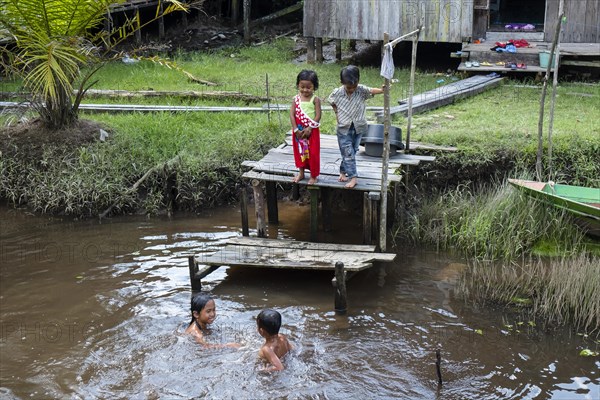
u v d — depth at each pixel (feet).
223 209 40.32
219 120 45.57
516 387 23.20
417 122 43.70
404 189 38.09
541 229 34.45
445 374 23.85
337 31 58.49
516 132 40.57
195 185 39.88
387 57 29.48
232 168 41.09
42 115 42.88
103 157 40.75
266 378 23.27
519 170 38.45
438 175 38.88
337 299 28.02
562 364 24.64
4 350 25.63
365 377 23.53
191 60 62.75
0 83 53.47
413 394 22.66
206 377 23.34
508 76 52.85
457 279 31.45
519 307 28.84
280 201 41.47
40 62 40.98
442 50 62.59
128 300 29.45
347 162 32.55
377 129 36.32
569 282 28.86
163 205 39.81
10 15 38.22
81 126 43.29
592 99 47.01
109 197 39.19
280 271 32.58
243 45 67.15
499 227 34.76
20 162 41.27
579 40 54.80
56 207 39.65
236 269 32.83
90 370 24.11
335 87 52.13
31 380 23.63
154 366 24.12
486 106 46.55
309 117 31.96
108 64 60.34
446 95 47.34
